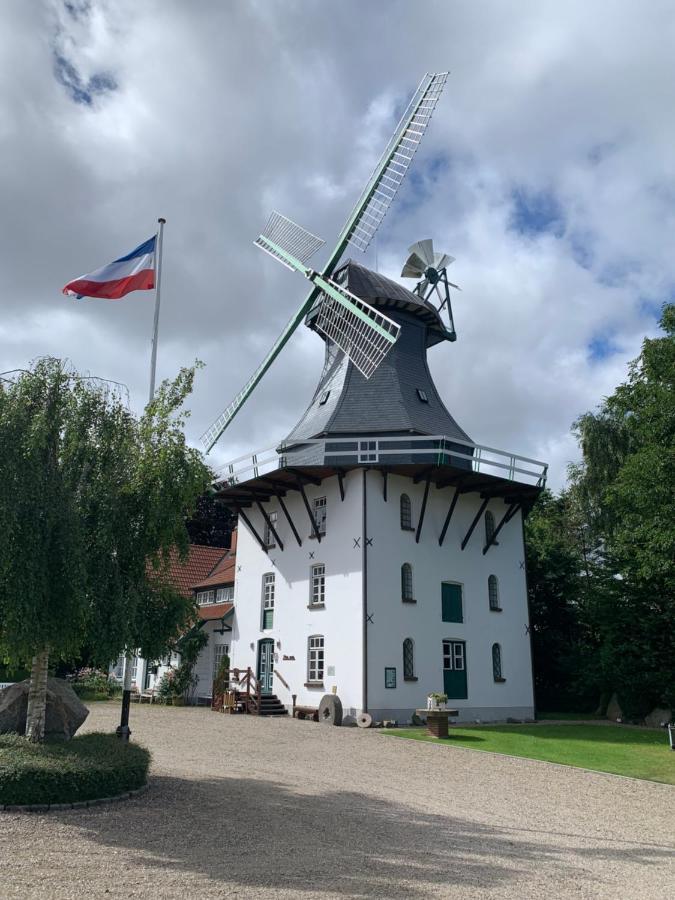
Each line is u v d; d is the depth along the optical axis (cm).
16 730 1168
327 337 3061
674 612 2761
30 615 988
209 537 5175
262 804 1031
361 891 687
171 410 1256
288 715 2581
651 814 1166
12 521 978
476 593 2731
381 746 1792
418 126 2809
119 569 1116
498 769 1523
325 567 2577
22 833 800
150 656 1149
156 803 986
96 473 1152
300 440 2533
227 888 668
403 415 2644
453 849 867
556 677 3297
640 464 2212
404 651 2447
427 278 3244
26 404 1084
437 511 2683
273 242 3319
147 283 1881
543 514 4144
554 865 828
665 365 2255
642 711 2712
